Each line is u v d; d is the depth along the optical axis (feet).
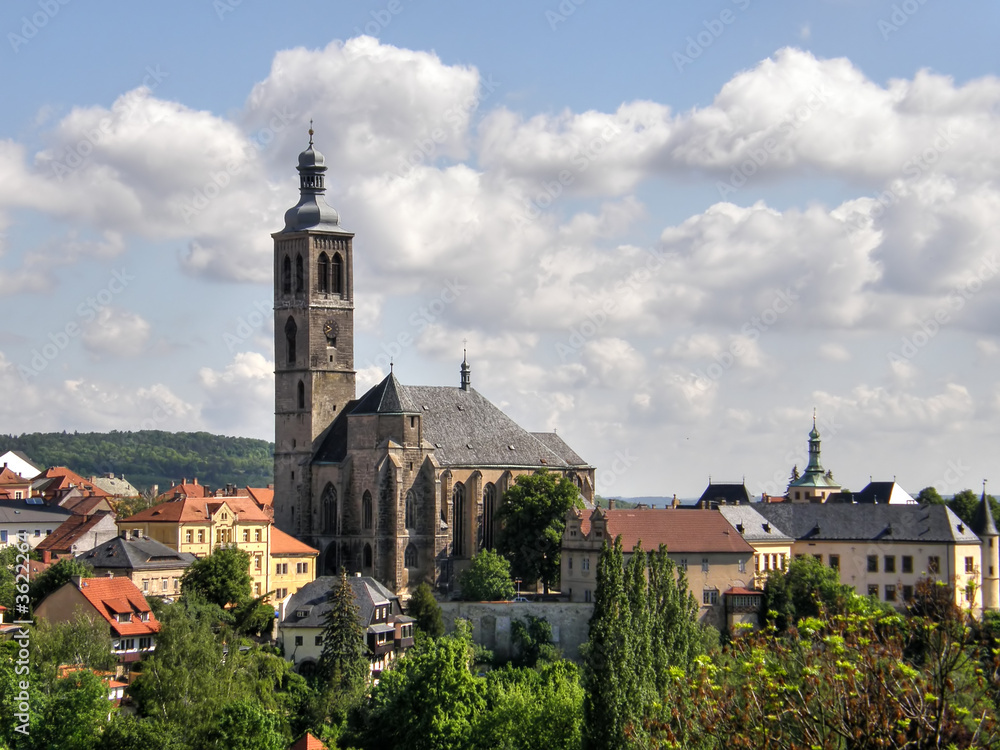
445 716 488.85
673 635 477.36
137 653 568.41
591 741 426.51
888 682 186.50
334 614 611.06
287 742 492.95
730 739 195.21
